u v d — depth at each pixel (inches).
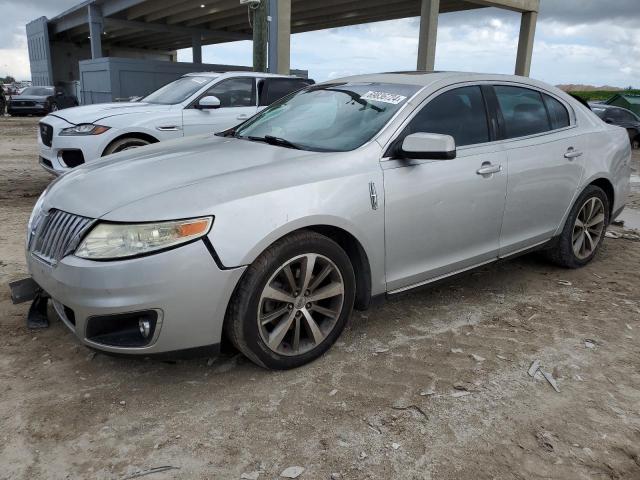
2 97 1112.2
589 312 155.3
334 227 120.4
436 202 136.3
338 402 109.7
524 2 836.0
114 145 275.9
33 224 122.6
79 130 267.4
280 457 94.3
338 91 158.6
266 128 157.1
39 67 1843.0
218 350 111.1
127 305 101.2
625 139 199.6
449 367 123.9
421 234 135.4
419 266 138.6
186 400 109.9
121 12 1117.1
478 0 778.8
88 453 94.5
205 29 1202.6
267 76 339.0
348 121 141.7
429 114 140.9
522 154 157.4
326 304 126.0
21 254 190.7
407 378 119.0
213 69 930.7
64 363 122.3
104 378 117.1
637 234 251.6
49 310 146.5
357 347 132.2
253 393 112.4
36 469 90.7
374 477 90.2
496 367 124.2
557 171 167.8
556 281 179.5
